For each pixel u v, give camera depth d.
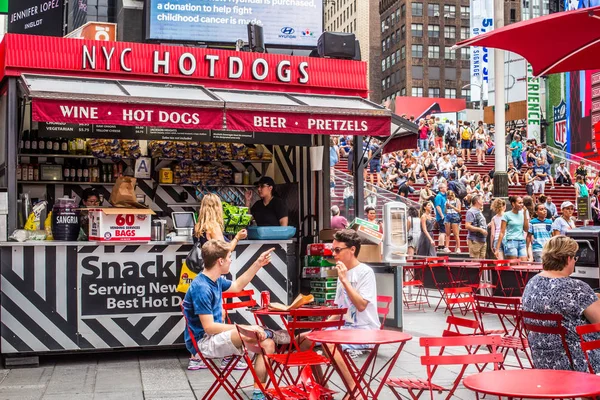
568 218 15.35
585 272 10.27
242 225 9.49
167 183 12.08
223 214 9.15
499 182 15.98
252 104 9.20
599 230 10.22
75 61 9.66
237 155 12.40
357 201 11.31
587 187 32.41
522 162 33.56
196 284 6.26
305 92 10.84
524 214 15.27
